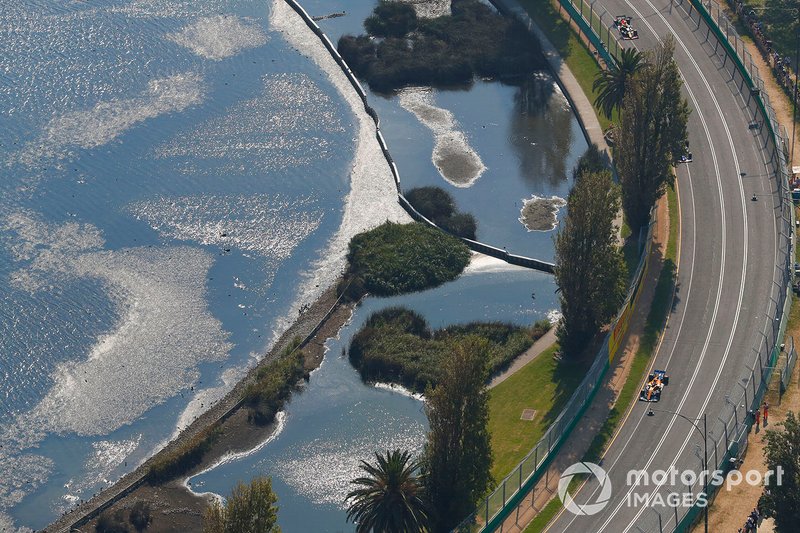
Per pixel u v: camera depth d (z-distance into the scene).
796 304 170.00
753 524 135.62
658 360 161.50
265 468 149.88
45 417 155.88
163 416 156.88
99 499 144.88
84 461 150.38
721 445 147.38
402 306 176.38
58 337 167.75
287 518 143.12
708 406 153.62
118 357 165.12
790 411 141.38
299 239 189.38
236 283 179.62
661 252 180.38
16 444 152.25
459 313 175.25
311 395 161.25
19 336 167.50
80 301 174.12
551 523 138.12
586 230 157.25
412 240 186.25
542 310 175.25
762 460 145.62
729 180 194.38
